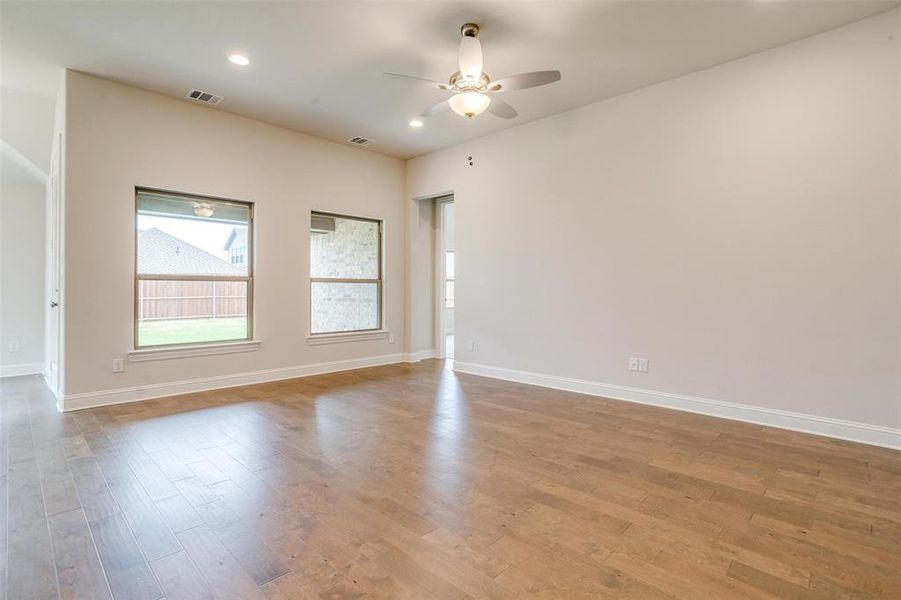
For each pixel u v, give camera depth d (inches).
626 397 170.7
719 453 117.2
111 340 161.2
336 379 209.3
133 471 105.4
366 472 105.2
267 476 103.0
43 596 62.9
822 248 130.3
